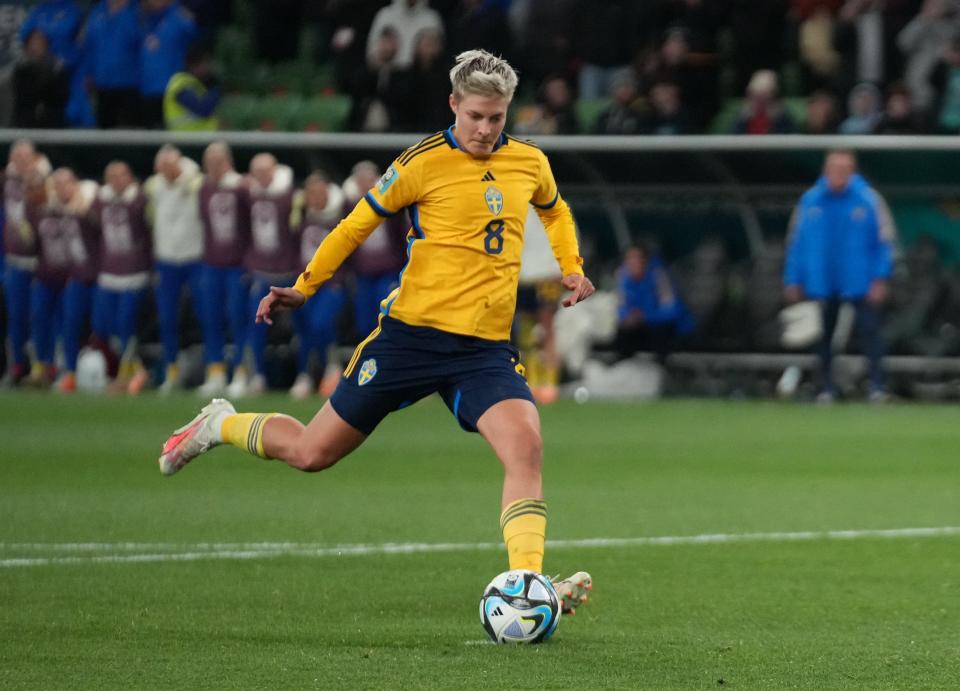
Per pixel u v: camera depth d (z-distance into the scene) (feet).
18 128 253.24
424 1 248.73
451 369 67.21
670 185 223.10
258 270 212.43
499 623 63.87
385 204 67.10
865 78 229.66
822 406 202.18
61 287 232.53
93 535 97.45
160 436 160.86
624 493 120.26
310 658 61.31
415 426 178.50
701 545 94.84
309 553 90.63
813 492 120.88
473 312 66.95
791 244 205.46
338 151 229.25
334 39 253.85
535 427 65.72
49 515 106.42
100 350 233.35
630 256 215.51
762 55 238.48
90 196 227.61
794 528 102.06
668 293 215.92
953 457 144.77
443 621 69.87
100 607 72.90
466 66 66.23
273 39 270.87
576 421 182.09
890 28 228.02
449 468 136.46
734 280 219.41
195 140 229.04
